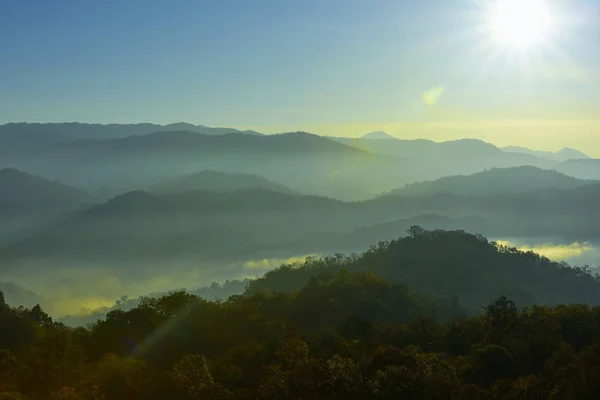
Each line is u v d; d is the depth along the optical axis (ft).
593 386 141.69
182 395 142.51
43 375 154.51
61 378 156.56
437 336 228.22
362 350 181.27
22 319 229.04
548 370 170.40
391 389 136.56
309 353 172.35
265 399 139.85
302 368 144.77
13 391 143.84
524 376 169.07
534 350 193.47
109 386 146.30
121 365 166.81
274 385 141.28
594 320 221.05
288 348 168.35
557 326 209.26
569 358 171.53
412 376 141.08
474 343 210.38
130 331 225.35
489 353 180.75
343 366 144.46
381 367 150.30
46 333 219.41
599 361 153.58
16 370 154.81
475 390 144.46
